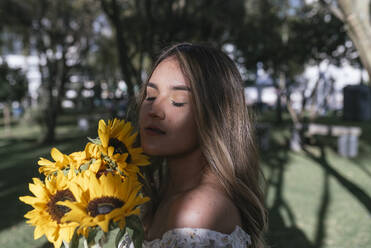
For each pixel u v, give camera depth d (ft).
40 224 2.62
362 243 12.59
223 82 3.09
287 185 20.81
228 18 36.60
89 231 2.50
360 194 18.94
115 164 2.94
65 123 62.95
